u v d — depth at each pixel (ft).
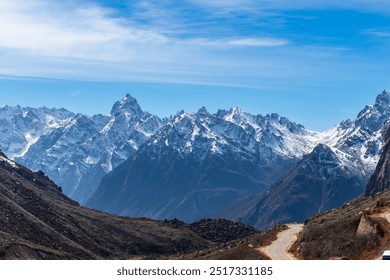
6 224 495.00
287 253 315.58
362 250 266.16
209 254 409.49
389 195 363.97
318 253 287.89
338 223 299.79
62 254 471.21
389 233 263.70
